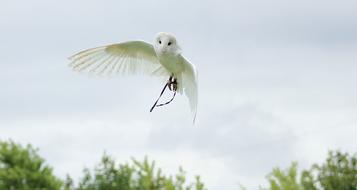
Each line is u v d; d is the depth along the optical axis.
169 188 12.37
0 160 12.37
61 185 12.25
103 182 12.29
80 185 12.31
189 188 12.42
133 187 12.39
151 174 12.45
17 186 12.18
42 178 12.19
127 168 12.43
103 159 12.42
